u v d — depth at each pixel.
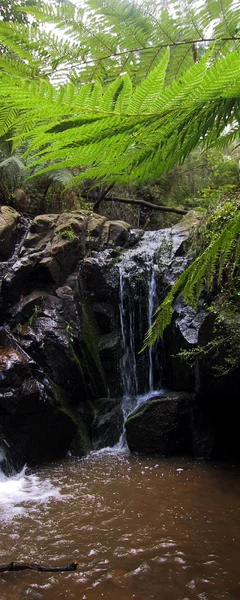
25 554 3.22
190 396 5.73
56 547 3.33
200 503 4.12
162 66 0.38
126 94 0.39
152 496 4.29
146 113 0.42
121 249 7.51
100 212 10.43
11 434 5.09
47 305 6.25
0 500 4.20
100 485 4.57
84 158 0.50
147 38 0.61
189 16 0.62
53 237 6.87
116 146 0.48
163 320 0.93
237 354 4.86
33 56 0.51
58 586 2.86
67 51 0.54
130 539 3.43
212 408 5.73
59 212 8.67
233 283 5.01
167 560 3.13
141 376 6.67
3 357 5.28
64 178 6.43
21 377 5.24
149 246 7.42
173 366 6.10
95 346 6.58
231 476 4.84
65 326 6.15
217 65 0.39
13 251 6.67
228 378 5.10
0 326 6.02
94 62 0.57
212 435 5.56
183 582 2.88
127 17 0.59
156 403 5.67
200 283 0.86
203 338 5.27
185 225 7.61
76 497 4.27
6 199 8.06
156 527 3.64
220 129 0.52
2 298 6.11
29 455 5.18
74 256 6.87
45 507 4.04
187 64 0.63
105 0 0.58
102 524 3.70
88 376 6.29
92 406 6.29
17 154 6.58
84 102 0.38
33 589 2.83
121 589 2.81
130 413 6.02
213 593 2.75
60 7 0.56
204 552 3.24
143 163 0.55
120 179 0.62
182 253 7.05
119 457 5.53
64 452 5.52
